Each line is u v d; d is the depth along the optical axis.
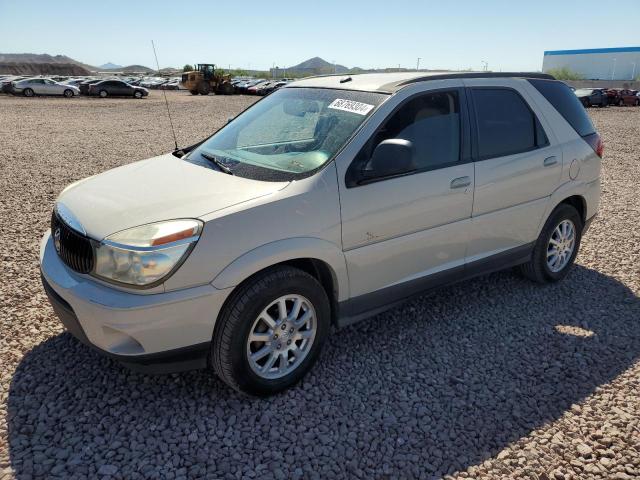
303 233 3.11
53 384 3.25
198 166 3.65
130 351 2.81
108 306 2.72
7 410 3.01
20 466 2.61
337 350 3.78
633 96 41.84
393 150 3.24
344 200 3.27
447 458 2.79
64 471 2.59
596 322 4.29
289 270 3.10
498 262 4.38
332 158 3.32
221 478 2.60
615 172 10.74
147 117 22.88
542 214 4.57
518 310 4.46
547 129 4.56
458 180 3.83
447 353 3.78
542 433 2.98
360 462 2.74
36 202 7.55
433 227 3.77
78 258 2.96
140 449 2.76
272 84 49.28
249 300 2.95
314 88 4.14
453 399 3.26
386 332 4.04
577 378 3.51
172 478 2.58
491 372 3.57
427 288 3.92
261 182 3.26
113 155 12.24
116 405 3.09
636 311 4.48
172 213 2.92
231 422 2.99
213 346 3.00
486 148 4.08
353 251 3.37
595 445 2.90
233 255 2.88
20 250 5.49
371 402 3.21
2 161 11.02
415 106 3.71
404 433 2.96
